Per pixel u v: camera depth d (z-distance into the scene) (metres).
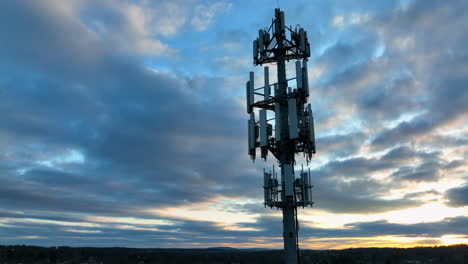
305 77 27.02
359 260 138.75
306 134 26.70
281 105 27.44
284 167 25.44
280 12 29.38
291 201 25.72
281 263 115.69
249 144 28.02
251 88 28.50
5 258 137.25
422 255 154.88
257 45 30.28
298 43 28.91
